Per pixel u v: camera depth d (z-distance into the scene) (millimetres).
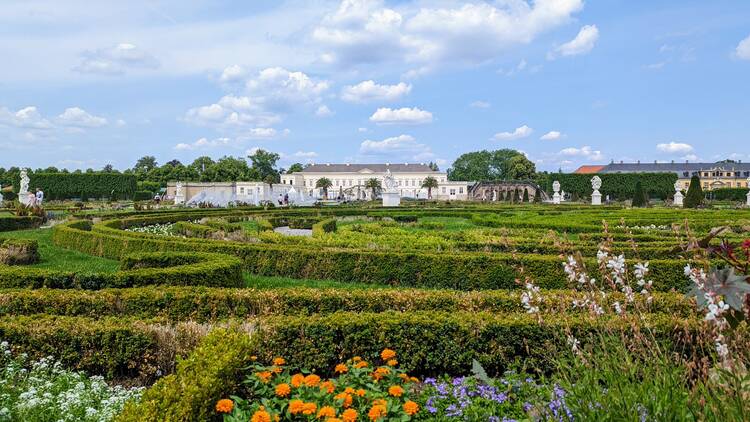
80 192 82688
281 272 14758
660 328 6617
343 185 131500
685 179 122500
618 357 4641
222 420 5262
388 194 52000
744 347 3846
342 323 7160
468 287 12938
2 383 6133
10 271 10297
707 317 3406
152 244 16469
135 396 6062
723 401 3572
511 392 5840
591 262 11359
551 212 36844
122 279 10102
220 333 6305
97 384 6281
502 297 8422
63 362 7035
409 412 4953
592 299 4746
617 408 3834
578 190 82000
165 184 107625
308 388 5340
